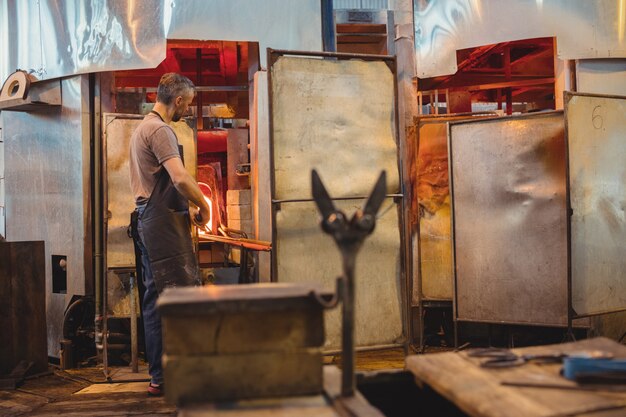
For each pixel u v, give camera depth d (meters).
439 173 5.13
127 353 5.32
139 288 4.41
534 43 6.39
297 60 4.01
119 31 5.27
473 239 4.69
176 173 3.87
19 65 5.71
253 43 5.47
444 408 2.05
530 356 1.86
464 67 6.93
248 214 5.80
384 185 1.72
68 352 5.18
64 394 4.41
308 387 1.73
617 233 4.42
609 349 1.93
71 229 5.49
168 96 4.13
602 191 4.35
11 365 4.83
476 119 4.62
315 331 1.74
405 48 5.33
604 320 4.83
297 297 1.72
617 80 5.10
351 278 1.69
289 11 5.27
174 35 5.19
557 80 5.28
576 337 4.96
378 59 4.17
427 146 5.16
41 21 5.59
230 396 1.71
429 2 5.27
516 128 4.46
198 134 6.83
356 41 5.69
